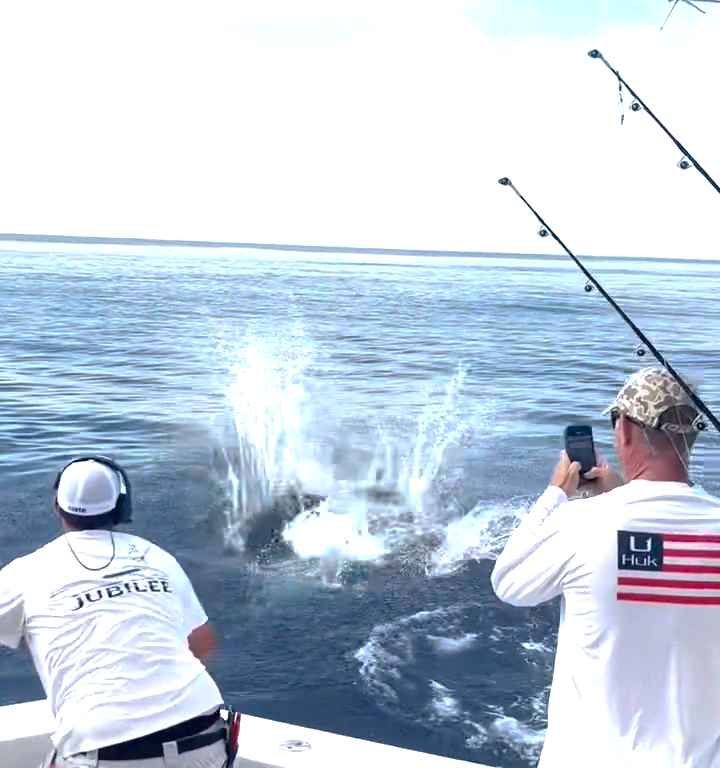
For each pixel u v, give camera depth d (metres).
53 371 22.89
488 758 5.33
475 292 74.25
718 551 1.94
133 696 2.30
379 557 9.25
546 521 2.04
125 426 15.84
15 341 29.47
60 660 2.34
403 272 127.00
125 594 2.42
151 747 2.27
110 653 2.33
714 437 15.96
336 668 6.55
